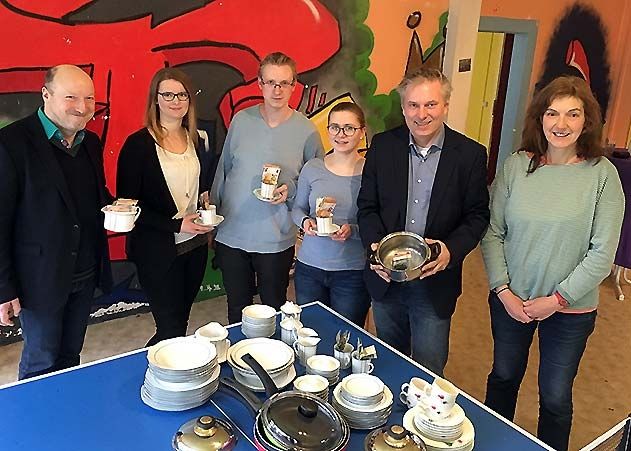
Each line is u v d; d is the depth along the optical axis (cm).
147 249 270
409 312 251
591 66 669
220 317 394
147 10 341
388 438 148
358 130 254
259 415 154
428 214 234
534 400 319
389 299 248
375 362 199
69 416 163
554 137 210
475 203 237
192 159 273
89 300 254
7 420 160
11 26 303
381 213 242
